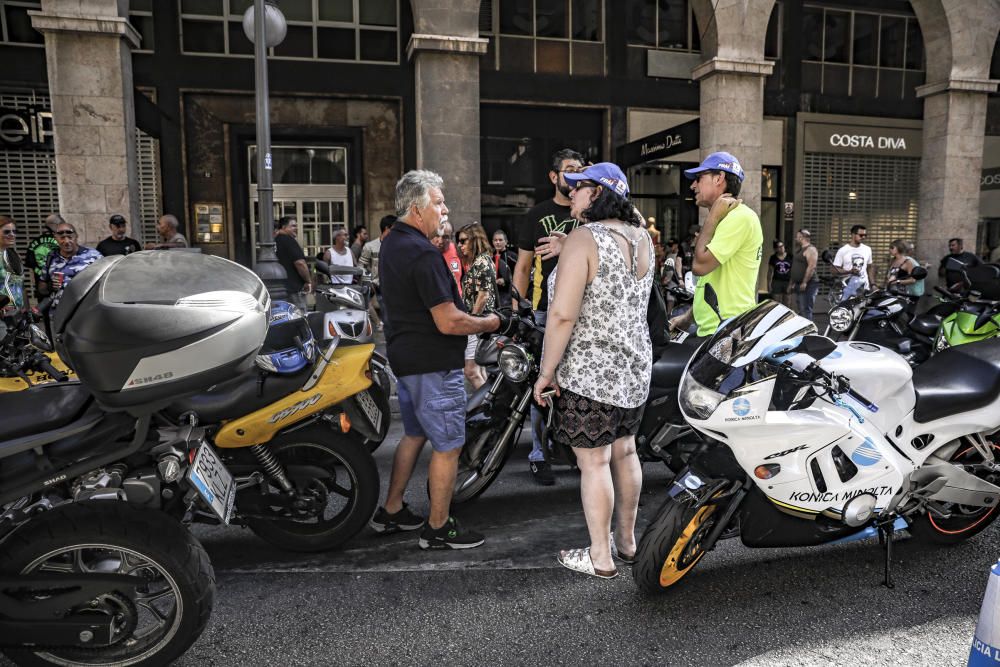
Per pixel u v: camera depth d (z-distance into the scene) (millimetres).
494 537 3713
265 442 3301
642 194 15859
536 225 4629
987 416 3209
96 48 9820
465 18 11781
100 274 2416
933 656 2568
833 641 2676
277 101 13727
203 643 2715
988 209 18484
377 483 3518
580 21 14875
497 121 14812
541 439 4246
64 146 9883
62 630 2305
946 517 3312
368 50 13984
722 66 12531
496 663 2574
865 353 3127
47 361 3059
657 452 4066
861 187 16984
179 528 2420
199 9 13195
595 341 2887
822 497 2949
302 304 9656
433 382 3361
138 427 2523
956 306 5840
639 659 2584
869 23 16641
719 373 2887
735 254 3969
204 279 2514
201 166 13477
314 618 2896
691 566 2994
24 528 2314
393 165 14312
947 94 14984
